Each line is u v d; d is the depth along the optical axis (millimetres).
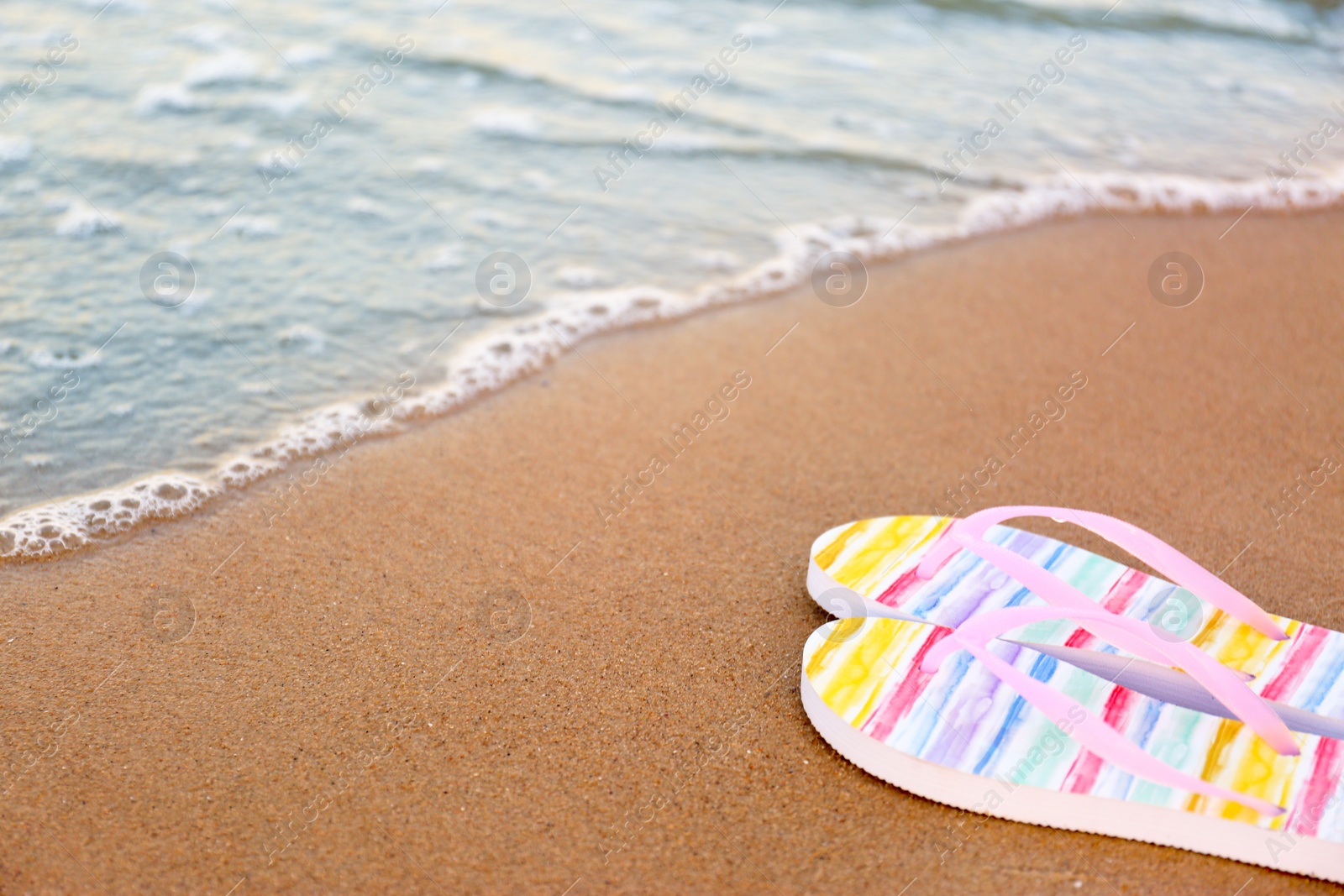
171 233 3279
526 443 2684
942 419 2857
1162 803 1644
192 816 1688
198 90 3920
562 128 4035
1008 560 1915
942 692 1845
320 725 1865
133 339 2873
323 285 3166
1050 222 3834
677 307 3262
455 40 4473
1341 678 1901
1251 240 3814
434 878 1603
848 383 2984
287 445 2609
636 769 1804
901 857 1666
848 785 1782
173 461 2521
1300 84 5070
